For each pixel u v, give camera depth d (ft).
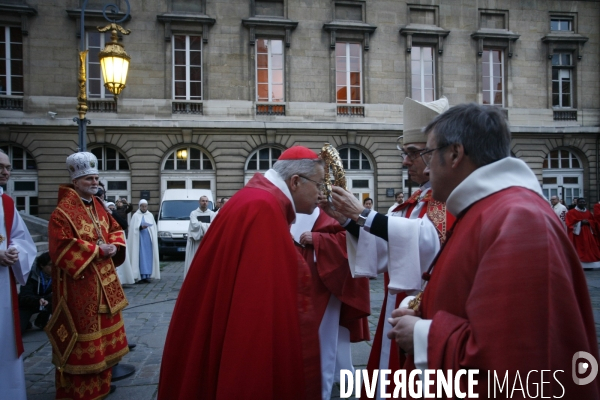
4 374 10.07
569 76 68.49
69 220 10.69
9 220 10.66
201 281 6.30
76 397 10.46
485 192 4.21
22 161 56.29
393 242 7.00
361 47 62.44
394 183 62.54
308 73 60.64
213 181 59.72
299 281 6.36
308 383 6.19
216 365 5.84
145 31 57.62
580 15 67.62
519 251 3.52
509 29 65.57
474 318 3.60
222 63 59.06
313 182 7.48
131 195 57.52
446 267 4.29
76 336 10.42
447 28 63.98
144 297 26.30
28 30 55.01
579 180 68.18
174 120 57.57
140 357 15.05
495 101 65.98
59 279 10.67
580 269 3.89
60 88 55.83
